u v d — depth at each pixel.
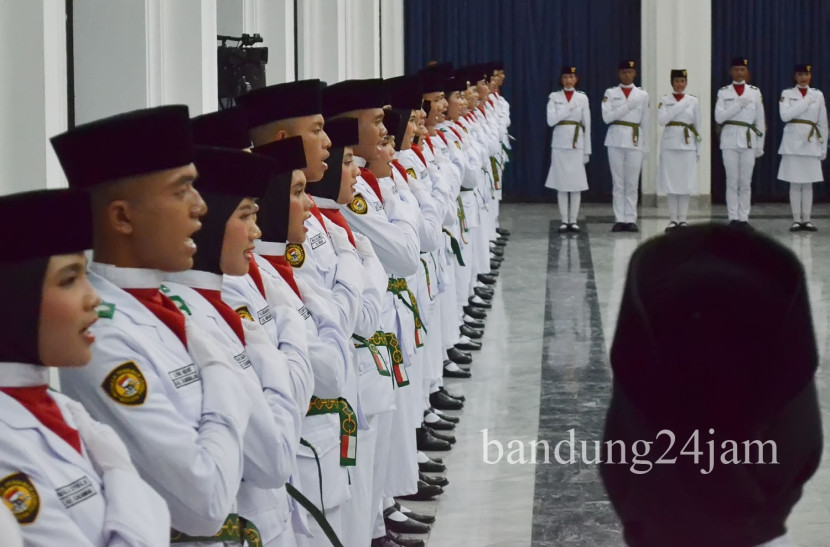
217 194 3.42
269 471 3.35
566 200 17.20
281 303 3.97
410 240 5.82
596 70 19.70
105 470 2.62
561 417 8.19
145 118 3.02
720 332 1.50
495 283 13.25
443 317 9.13
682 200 17.22
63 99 4.43
